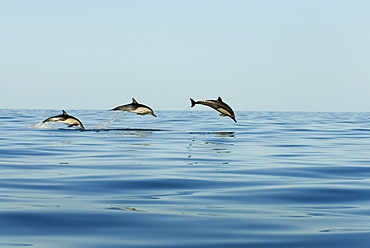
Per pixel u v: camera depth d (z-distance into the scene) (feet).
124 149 74.28
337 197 39.11
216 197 38.83
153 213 33.09
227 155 67.46
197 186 43.62
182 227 29.68
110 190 41.50
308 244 26.37
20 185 43.37
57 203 35.96
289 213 33.50
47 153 68.44
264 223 30.73
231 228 29.53
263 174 50.75
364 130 130.21
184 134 106.11
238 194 40.06
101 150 72.64
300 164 58.65
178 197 38.73
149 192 40.75
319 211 34.14
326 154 69.77
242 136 102.73
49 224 30.09
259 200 37.83
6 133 105.09
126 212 33.30
